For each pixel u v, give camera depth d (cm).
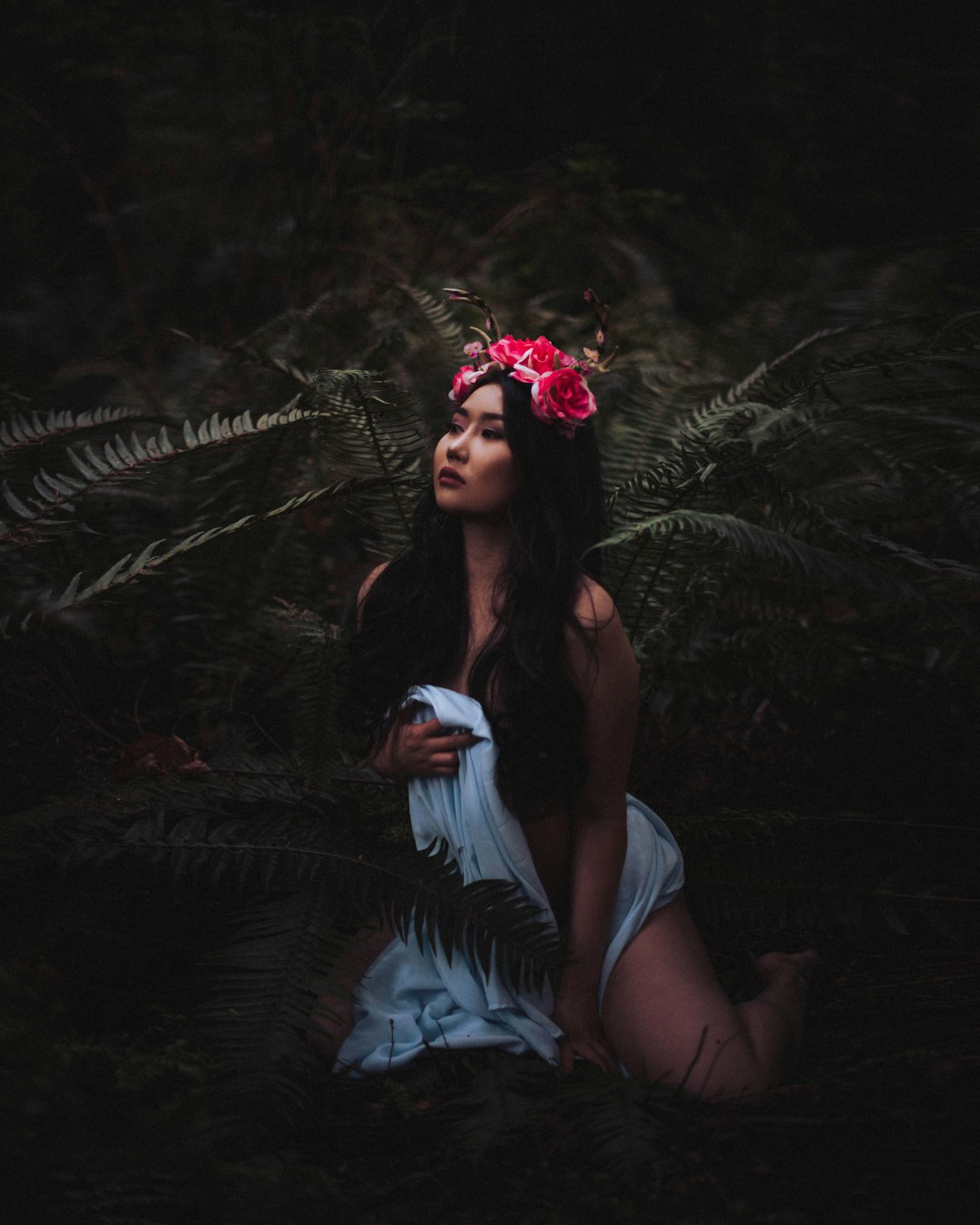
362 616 238
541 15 657
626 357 448
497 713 214
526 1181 175
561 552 212
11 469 297
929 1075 198
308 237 507
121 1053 194
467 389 220
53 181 570
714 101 685
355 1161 184
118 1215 158
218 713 305
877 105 694
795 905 245
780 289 555
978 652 259
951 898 240
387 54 557
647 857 222
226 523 314
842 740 290
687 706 291
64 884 220
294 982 201
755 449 258
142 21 509
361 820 254
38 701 278
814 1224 166
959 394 290
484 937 202
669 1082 201
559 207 560
